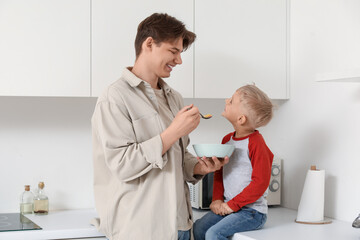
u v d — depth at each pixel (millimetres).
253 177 1817
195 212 2260
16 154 2260
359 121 2008
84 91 2029
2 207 2240
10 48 1930
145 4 2105
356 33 2010
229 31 2252
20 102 2262
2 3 1917
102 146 1700
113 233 1678
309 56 2273
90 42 2031
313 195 2023
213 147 1723
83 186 2361
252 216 1839
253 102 1819
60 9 1990
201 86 2207
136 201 1612
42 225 1921
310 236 1775
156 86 1813
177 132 1591
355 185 2029
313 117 2260
